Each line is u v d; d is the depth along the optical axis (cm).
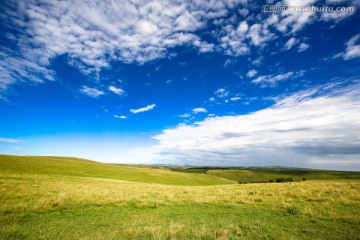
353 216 1262
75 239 896
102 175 6053
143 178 7225
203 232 959
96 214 1361
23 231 986
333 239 926
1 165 4697
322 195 1914
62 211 1395
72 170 5800
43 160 6681
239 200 1858
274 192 2191
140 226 1106
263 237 937
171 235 912
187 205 1719
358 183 2589
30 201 1560
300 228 1077
